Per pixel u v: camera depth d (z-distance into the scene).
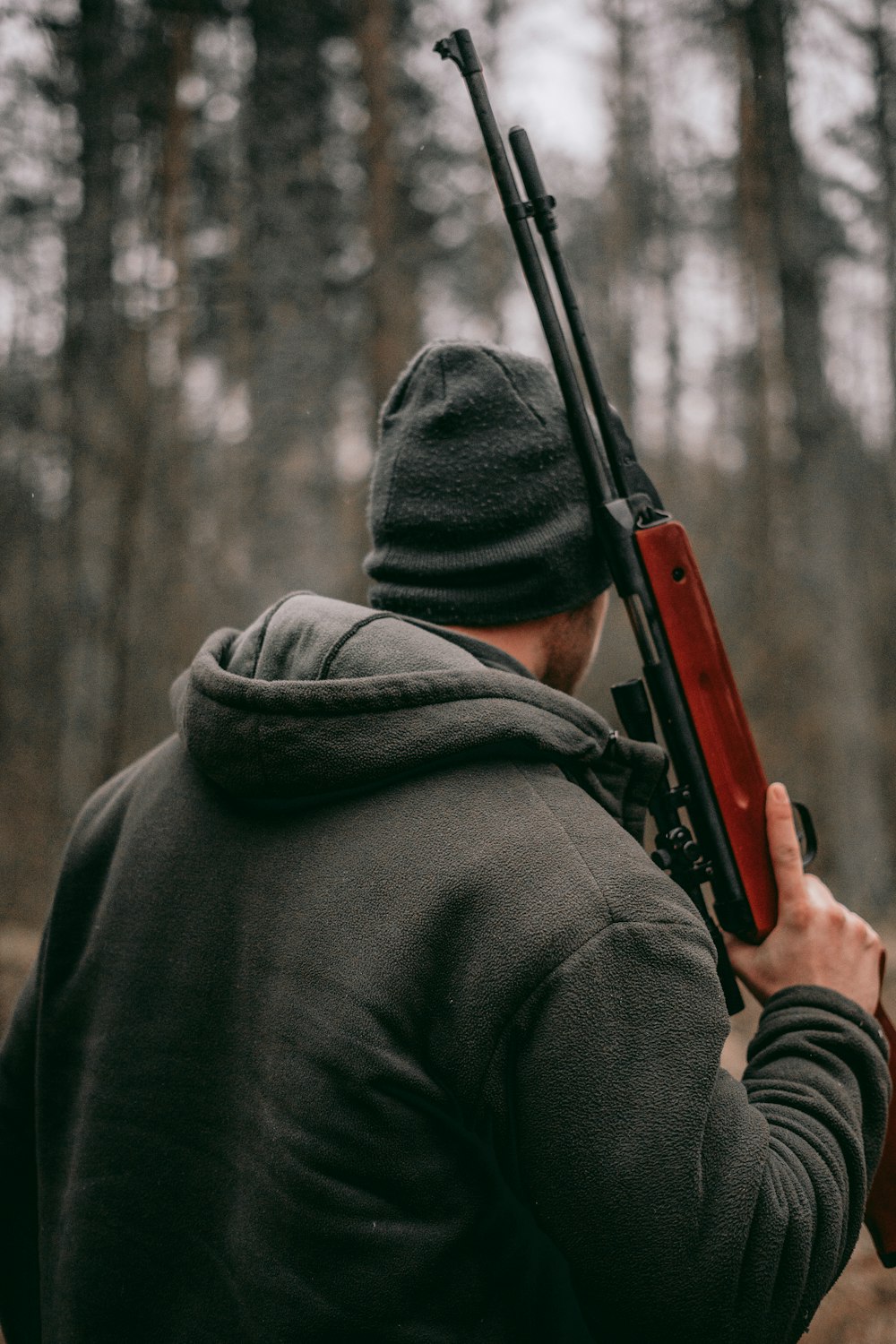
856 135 12.06
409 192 11.95
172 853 1.09
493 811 0.93
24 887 9.67
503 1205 0.91
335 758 0.95
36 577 12.35
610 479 1.19
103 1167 1.04
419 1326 0.87
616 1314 0.86
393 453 1.16
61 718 11.17
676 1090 0.84
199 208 12.41
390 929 0.90
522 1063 0.86
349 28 10.20
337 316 14.81
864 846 10.31
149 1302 0.99
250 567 15.45
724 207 15.79
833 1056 1.02
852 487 17.81
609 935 0.87
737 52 10.91
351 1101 0.88
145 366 10.63
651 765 1.03
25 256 12.46
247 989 0.98
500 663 1.10
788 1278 0.87
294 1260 0.89
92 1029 1.11
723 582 15.87
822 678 10.59
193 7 10.60
